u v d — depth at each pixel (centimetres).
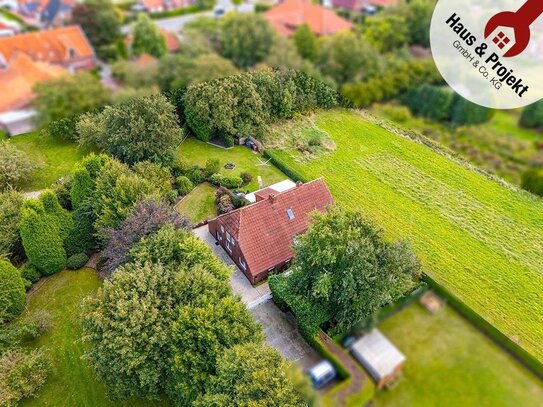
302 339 1988
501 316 2106
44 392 1808
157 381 1592
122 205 2203
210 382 1495
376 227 1850
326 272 1730
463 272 2316
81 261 2353
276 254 2323
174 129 2834
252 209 2352
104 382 1719
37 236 2197
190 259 1880
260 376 1383
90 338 1609
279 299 2095
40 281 2284
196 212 2786
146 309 1617
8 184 2567
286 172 3078
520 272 2316
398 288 1312
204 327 1584
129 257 1936
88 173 2367
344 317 1605
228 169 3142
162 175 2702
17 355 1822
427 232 2523
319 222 1852
